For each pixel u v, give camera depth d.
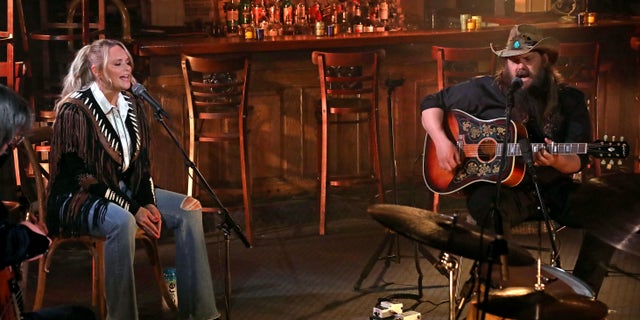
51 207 4.20
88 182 4.17
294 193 6.55
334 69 6.48
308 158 6.55
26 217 4.27
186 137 6.23
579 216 3.34
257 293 5.02
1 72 5.52
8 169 5.95
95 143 4.20
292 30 7.31
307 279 5.24
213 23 7.68
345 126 6.58
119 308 4.11
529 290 3.16
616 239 3.17
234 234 6.15
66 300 4.99
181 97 6.18
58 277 5.38
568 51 6.31
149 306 4.87
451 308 3.50
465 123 4.57
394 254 5.64
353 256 5.67
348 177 6.36
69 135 4.18
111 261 4.09
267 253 5.79
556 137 4.46
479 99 4.57
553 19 7.69
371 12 7.73
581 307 3.04
